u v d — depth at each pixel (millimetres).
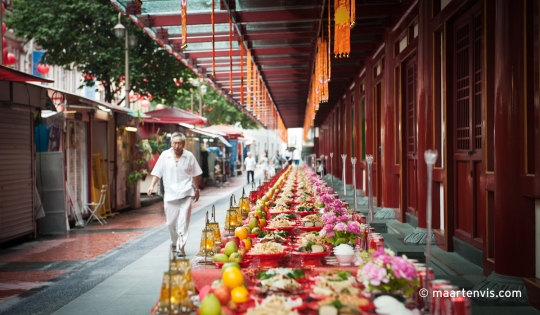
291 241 5402
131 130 19031
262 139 90250
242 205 7355
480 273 6633
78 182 15289
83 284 7699
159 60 24609
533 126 5422
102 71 23453
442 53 8523
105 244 11406
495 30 5711
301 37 13375
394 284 3127
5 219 11023
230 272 3311
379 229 11453
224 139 36688
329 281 3270
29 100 11867
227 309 2982
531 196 5336
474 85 7234
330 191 9711
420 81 9148
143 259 9531
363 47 14977
